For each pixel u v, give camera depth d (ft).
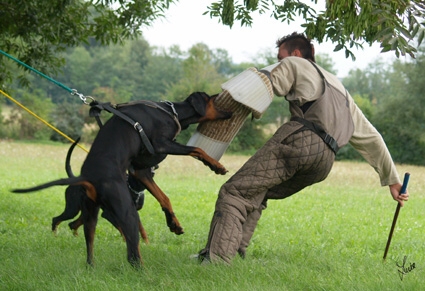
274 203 55.62
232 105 21.74
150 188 22.84
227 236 20.84
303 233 36.19
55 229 31.37
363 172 111.65
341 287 18.48
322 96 20.84
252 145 180.65
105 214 24.50
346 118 21.36
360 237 35.24
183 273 19.57
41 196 54.60
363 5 19.07
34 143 181.88
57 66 45.47
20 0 37.76
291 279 19.31
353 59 23.45
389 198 67.51
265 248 27.58
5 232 32.35
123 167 20.26
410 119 174.91
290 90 21.49
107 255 23.16
